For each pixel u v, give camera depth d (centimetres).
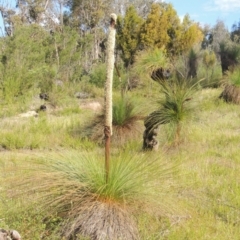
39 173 374
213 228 393
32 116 1201
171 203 378
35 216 357
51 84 1648
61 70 1897
